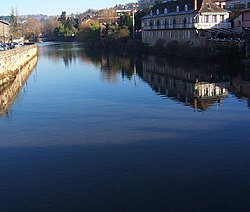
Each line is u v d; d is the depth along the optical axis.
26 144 24.38
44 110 34.00
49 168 20.27
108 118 30.50
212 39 67.69
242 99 35.72
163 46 87.56
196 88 42.38
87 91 43.53
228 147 22.58
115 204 16.25
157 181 18.28
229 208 15.68
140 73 58.00
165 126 27.55
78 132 26.75
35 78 56.00
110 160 21.12
